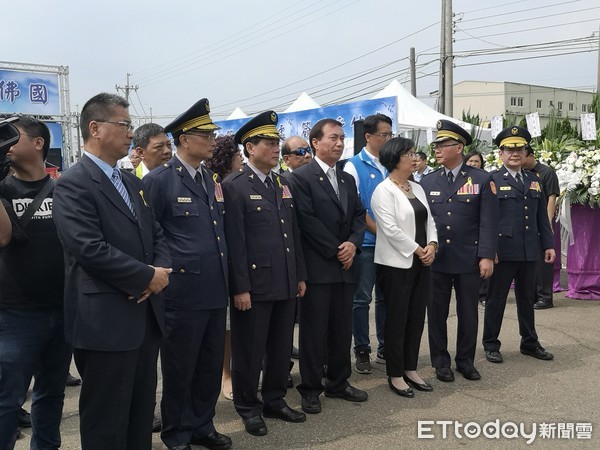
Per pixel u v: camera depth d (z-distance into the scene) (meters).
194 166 3.20
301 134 11.24
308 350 3.70
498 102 47.31
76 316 2.45
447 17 16.89
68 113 14.38
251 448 3.23
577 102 51.38
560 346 5.07
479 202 4.29
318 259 3.69
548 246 5.00
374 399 3.95
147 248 2.66
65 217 2.40
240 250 3.34
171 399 3.12
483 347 5.02
